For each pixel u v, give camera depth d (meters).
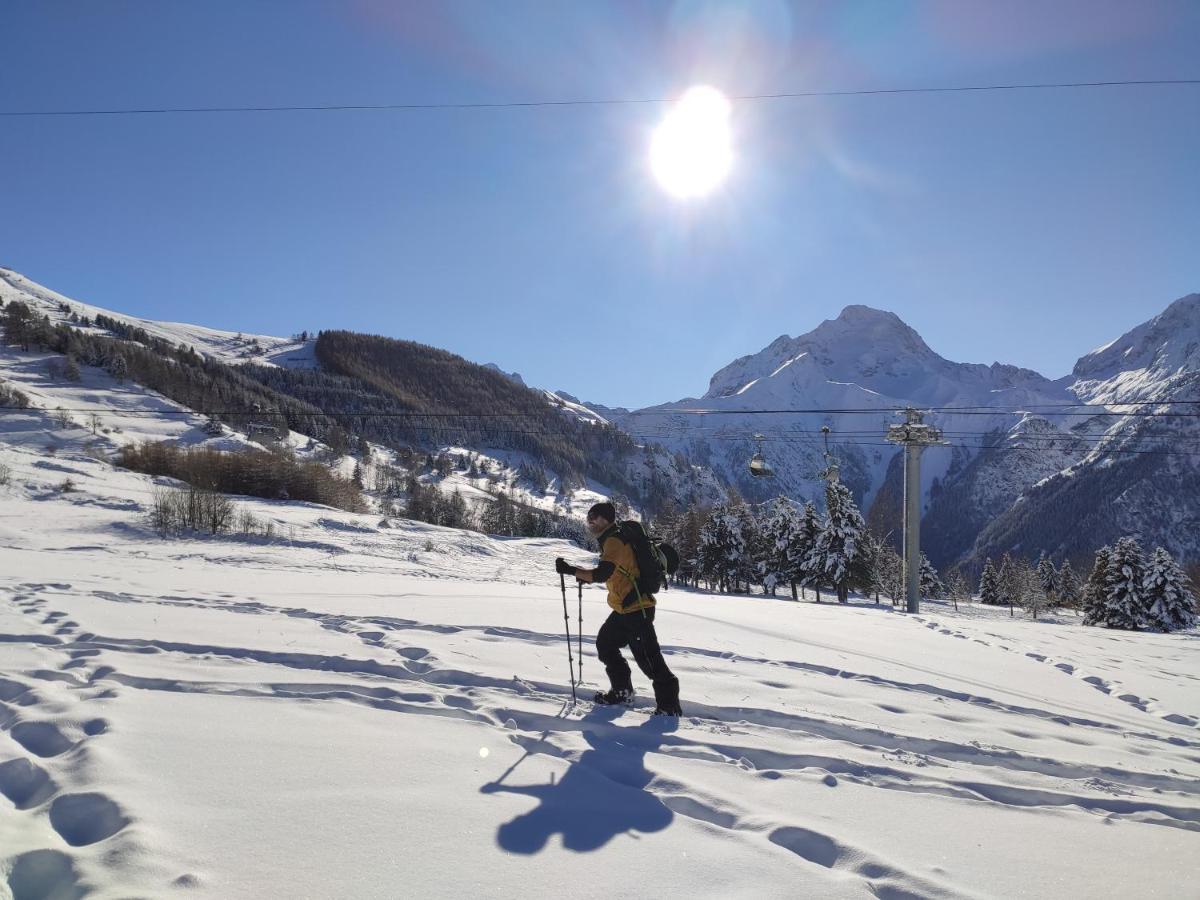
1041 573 99.06
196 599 9.01
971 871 2.97
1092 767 4.71
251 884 2.43
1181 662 10.24
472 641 7.18
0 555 13.81
